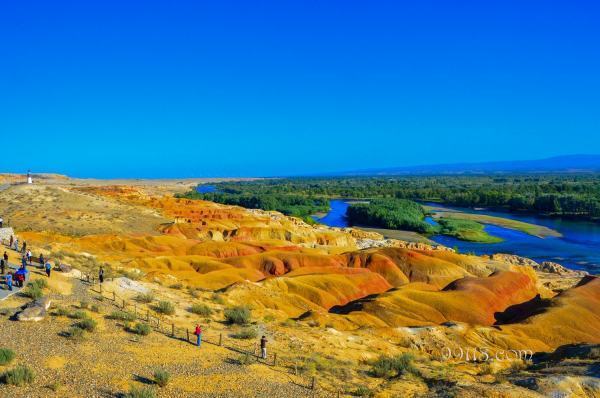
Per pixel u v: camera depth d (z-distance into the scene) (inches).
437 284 2844.5
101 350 1026.1
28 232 2792.8
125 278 1620.3
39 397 794.2
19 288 1275.8
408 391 1087.0
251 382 999.0
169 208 4768.7
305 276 2491.4
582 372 1219.2
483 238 4943.4
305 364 1157.1
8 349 913.5
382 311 2059.5
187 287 1878.7
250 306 1781.5
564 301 2140.7
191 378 974.4
